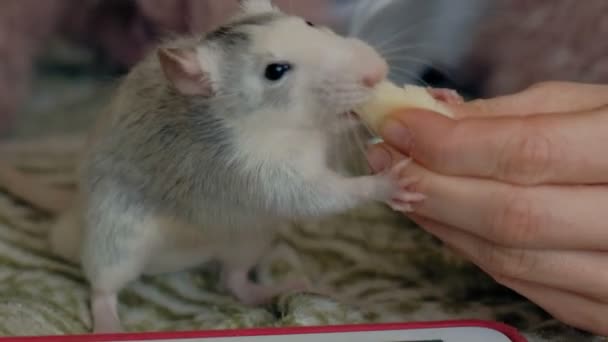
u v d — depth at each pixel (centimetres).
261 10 44
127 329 42
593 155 36
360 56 40
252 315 42
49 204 48
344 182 41
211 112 42
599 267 37
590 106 40
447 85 55
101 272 43
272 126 41
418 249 46
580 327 39
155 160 43
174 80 41
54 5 59
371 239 46
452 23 56
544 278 38
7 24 58
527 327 41
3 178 49
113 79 47
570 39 55
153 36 57
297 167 42
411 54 54
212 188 42
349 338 36
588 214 36
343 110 40
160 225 43
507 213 37
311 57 40
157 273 45
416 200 38
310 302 42
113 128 43
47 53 61
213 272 46
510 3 55
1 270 44
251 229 44
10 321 41
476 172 37
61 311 42
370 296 43
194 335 36
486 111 40
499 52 55
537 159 36
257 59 41
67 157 54
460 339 37
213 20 50
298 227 47
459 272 44
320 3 55
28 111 58
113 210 43
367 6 55
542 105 40
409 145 38
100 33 60
